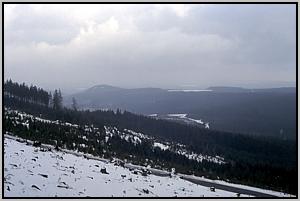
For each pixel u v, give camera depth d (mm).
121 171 41219
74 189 27547
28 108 91812
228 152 104938
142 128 115688
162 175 50312
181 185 41000
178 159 86562
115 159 60844
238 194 41094
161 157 84625
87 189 28531
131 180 36281
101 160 50906
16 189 23891
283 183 65688
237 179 72375
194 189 39906
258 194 50500
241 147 109875
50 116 88438
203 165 83625
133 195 29328
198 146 108250
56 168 32875
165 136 115125
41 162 33531
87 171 35438
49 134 59219
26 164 31031
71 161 38688
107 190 29469
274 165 86312
